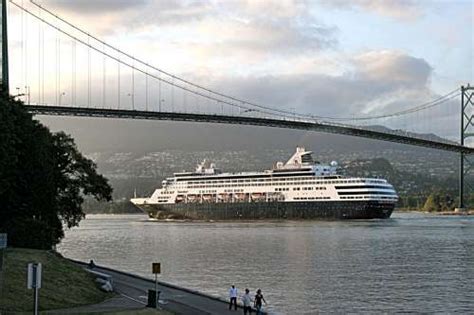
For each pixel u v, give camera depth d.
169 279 91.69
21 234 72.69
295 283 87.00
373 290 80.38
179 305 58.56
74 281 58.75
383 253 131.50
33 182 81.25
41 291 52.44
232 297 58.66
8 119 71.75
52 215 88.56
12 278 52.62
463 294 77.00
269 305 69.88
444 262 113.50
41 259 61.09
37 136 83.69
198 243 167.75
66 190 100.50
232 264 112.12
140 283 73.25
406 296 75.69
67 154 100.38
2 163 69.81
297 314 65.06
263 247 149.62
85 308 51.28
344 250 139.38
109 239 193.75
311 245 154.00
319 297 75.19
